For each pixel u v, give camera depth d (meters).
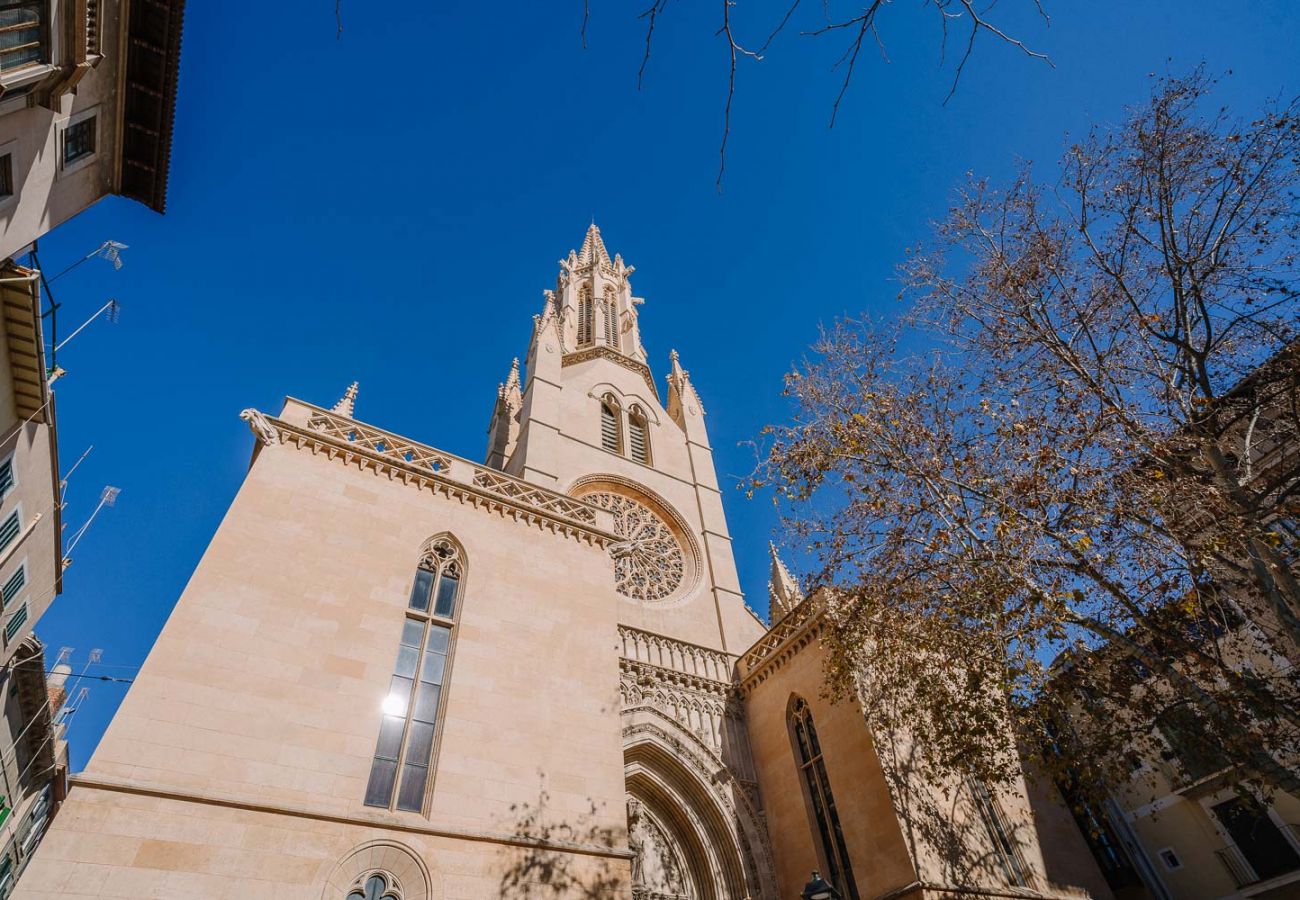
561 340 42.59
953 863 18.70
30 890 9.99
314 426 19.33
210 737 12.50
